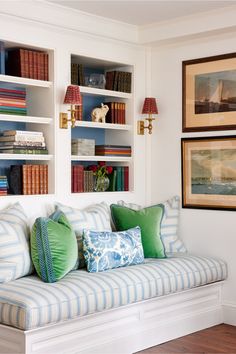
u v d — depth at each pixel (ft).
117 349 13.34
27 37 14.61
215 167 16.29
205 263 15.69
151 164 17.83
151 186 17.85
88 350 12.67
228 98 15.99
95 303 12.55
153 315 14.28
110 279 13.29
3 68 14.39
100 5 14.84
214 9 15.24
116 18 16.02
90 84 16.79
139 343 13.89
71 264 13.30
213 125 16.31
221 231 16.25
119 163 17.98
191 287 15.10
